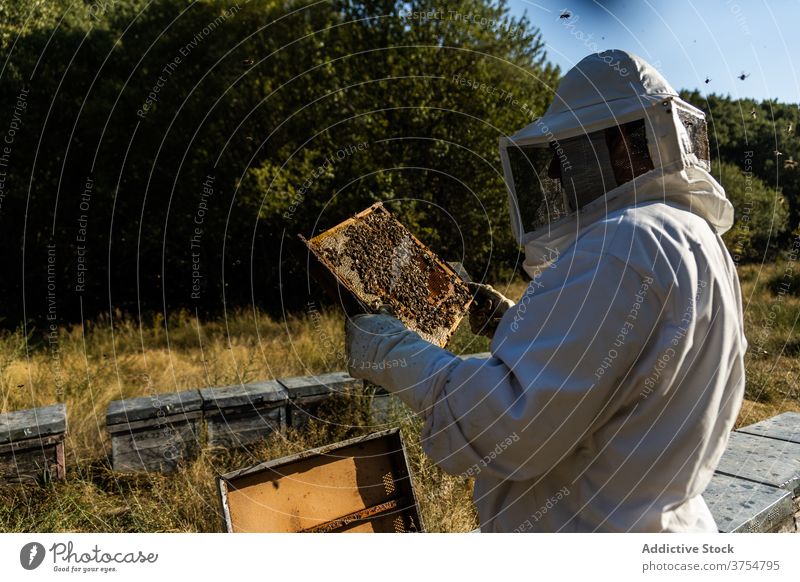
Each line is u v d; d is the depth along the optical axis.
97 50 11.48
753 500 2.51
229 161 10.54
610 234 1.04
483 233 9.20
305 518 2.39
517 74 8.70
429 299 1.80
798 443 3.21
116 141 11.27
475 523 3.29
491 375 1.05
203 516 3.40
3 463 3.57
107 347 8.07
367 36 9.02
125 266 11.58
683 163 1.15
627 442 1.05
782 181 12.73
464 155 8.67
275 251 10.52
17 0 10.89
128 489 3.74
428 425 1.12
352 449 2.57
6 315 11.03
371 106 8.95
